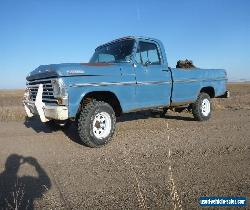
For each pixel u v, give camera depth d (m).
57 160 5.33
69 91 5.73
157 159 5.14
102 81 6.25
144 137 7.09
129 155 5.46
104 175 4.41
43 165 5.04
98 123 6.23
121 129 8.31
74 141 6.91
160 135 7.28
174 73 7.99
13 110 14.53
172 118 10.41
